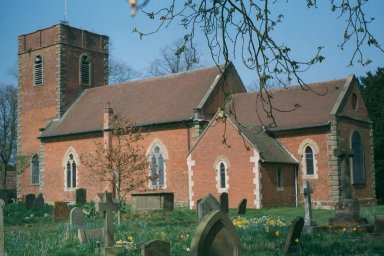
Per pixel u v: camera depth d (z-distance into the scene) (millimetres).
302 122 36812
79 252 13594
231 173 34375
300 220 12656
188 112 39188
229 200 34188
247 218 24750
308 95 39031
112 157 32000
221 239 9109
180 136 38812
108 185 40969
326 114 36375
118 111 43656
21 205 39938
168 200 32250
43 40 50594
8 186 69688
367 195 38406
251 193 33344
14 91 73750
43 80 50188
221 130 35094
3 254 12352
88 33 51969
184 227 20438
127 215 28672
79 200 39125
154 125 39844
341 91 37594
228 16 9539
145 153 40219
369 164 39312
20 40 52438
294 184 36500
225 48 9852
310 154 36438
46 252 13688
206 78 42281
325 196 35469
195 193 35844
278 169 35188
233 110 10836
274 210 31656
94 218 28094
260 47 9469
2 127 72562
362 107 39406
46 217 31141
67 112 48688
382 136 44219
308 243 13094
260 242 13906
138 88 46375
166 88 44156
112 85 48969
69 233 17938
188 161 36438
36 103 50469
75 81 50219
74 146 44656
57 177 45812
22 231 21891
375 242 13578
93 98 48562
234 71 43281
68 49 49906
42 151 47188
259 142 35000
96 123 43719
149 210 31047
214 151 35281
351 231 16438
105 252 13172
